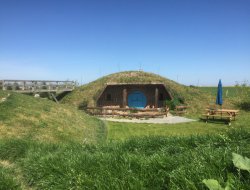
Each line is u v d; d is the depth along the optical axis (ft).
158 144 22.68
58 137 48.52
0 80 88.38
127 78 118.83
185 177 13.80
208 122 83.30
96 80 128.77
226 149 17.25
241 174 13.55
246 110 109.60
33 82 103.14
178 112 101.86
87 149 24.39
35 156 22.15
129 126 75.61
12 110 53.36
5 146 25.22
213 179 12.12
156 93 108.88
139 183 14.53
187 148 20.57
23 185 18.79
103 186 14.78
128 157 17.95
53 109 65.16
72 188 15.80
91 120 72.69
